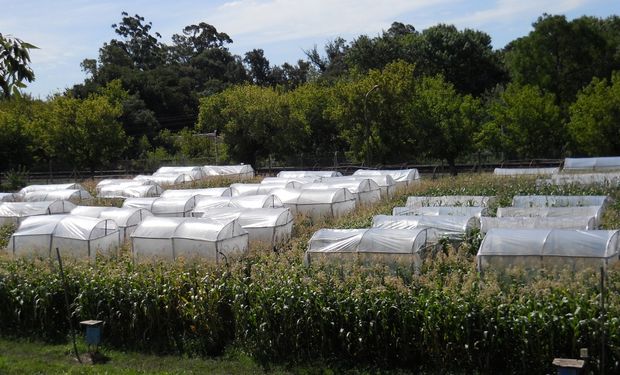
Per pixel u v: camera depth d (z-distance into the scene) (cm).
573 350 1072
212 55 11244
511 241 1497
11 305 1542
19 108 6700
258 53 11294
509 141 5075
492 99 6544
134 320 1406
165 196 3297
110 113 5922
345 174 5088
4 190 5241
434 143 4834
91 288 1471
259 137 5856
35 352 1412
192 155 6988
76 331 1491
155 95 8706
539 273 1355
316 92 6094
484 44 7856
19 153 6038
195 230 2008
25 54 790
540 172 3519
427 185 3278
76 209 2648
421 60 7581
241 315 1338
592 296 1129
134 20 11431
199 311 1382
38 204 2875
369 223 2238
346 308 1244
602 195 2584
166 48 11988
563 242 1458
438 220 1936
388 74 5019
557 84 6206
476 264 1498
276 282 1339
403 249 1595
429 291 1248
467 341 1141
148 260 1623
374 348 1230
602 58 6122
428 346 1188
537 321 1098
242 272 1491
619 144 4741
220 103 6159
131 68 10100
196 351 1375
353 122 5150
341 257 1631
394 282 1255
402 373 1186
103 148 5859
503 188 2903
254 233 2322
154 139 7931
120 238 2289
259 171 5759
